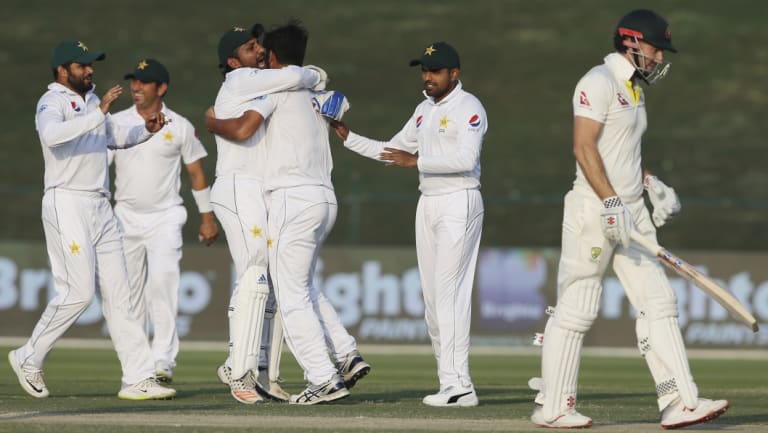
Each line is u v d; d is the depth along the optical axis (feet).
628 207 64.18
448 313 79.71
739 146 309.22
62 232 81.20
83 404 76.33
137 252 104.12
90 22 369.71
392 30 372.38
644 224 64.85
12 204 272.72
